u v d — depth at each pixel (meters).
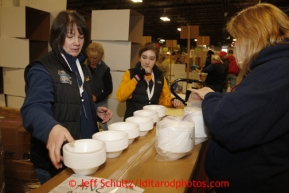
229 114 0.66
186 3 9.28
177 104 1.70
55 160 0.68
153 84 1.74
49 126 0.72
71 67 1.03
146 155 0.84
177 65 5.68
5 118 1.91
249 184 0.76
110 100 2.64
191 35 4.03
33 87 0.87
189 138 0.80
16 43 2.44
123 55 2.50
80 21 1.00
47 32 2.58
